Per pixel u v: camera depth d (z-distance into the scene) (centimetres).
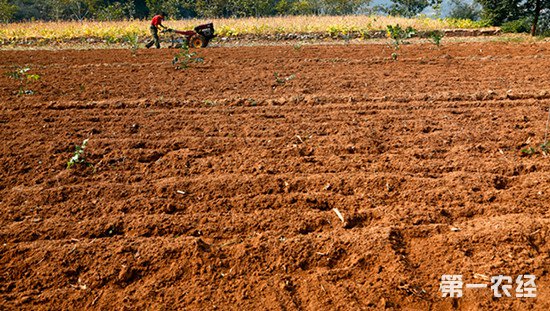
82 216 462
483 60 1121
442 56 1175
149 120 721
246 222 447
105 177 542
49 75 1043
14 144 622
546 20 2028
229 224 446
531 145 597
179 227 439
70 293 362
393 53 1208
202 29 1599
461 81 915
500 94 806
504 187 509
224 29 1941
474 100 790
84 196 497
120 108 788
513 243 403
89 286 371
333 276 374
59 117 733
